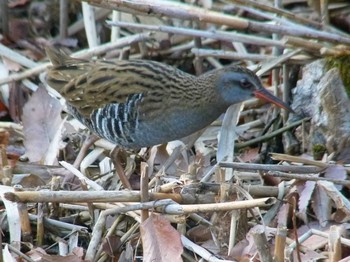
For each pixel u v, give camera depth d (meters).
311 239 9.88
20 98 13.00
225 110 11.36
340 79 11.81
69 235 10.16
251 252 9.59
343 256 9.76
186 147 11.67
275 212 10.27
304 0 14.19
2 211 10.34
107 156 11.79
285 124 12.23
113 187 11.28
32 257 9.72
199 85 11.10
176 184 10.21
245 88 11.11
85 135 12.07
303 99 12.19
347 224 10.25
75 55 13.28
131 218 10.32
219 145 11.33
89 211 10.31
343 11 13.80
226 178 10.78
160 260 9.45
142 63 11.33
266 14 12.33
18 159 11.77
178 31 12.42
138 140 11.22
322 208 10.41
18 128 12.30
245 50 13.59
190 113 11.12
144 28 12.63
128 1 11.45
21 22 14.66
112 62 11.52
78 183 11.04
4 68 13.24
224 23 11.84
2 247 9.66
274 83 12.73
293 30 11.99
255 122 12.52
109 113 11.12
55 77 11.65
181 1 14.04
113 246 9.91
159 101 10.99
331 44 12.41
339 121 11.75
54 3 14.85
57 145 11.64
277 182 10.88
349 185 10.41
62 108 12.31
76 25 14.45
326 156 11.58
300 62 12.58
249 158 11.90
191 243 9.69
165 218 9.59
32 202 9.80
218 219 9.97
